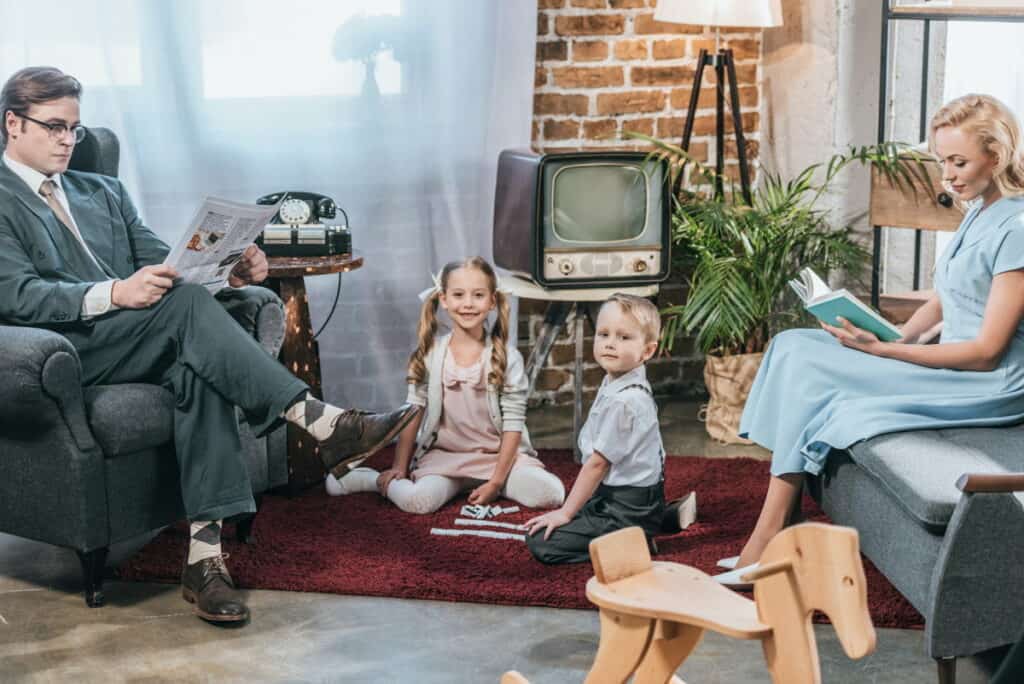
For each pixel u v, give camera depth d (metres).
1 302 2.75
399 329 4.08
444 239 4.02
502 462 3.30
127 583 2.83
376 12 3.84
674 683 1.93
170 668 2.42
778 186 3.93
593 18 4.07
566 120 4.13
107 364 2.77
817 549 1.47
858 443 2.55
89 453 2.62
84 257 2.94
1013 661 1.74
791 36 4.08
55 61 3.73
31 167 2.89
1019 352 2.60
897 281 3.94
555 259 3.54
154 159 3.83
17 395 2.54
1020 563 2.16
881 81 3.55
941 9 3.49
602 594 1.64
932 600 2.19
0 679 2.37
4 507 2.73
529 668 2.42
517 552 2.97
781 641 1.51
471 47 3.90
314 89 3.86
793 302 4.10
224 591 2.64
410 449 3.39
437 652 2.49
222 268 2.81
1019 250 2.53
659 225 3.59
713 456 3.73
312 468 3.42
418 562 2.90
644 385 2.92
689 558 2.91
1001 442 2.47
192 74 3.79
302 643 2.53
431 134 3.94
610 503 2.92
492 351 3.33
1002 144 2.56
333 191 3.94
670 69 4.17
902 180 3.39
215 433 2.70
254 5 3.79
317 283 4.00
